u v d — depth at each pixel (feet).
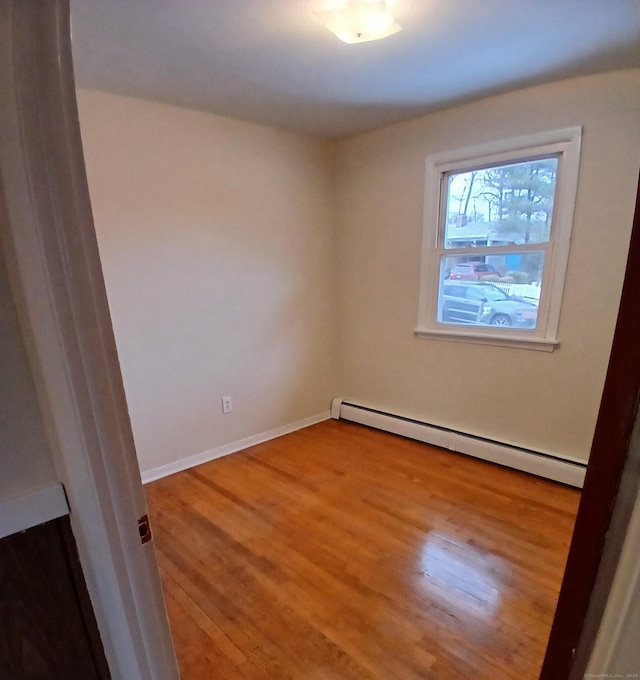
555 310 8.11
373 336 11.24
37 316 1.95
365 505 7.77
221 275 9.43
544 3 5.00
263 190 9.86
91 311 2.04
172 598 5.64
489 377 9.26
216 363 9.64
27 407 2.05
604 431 1.82
